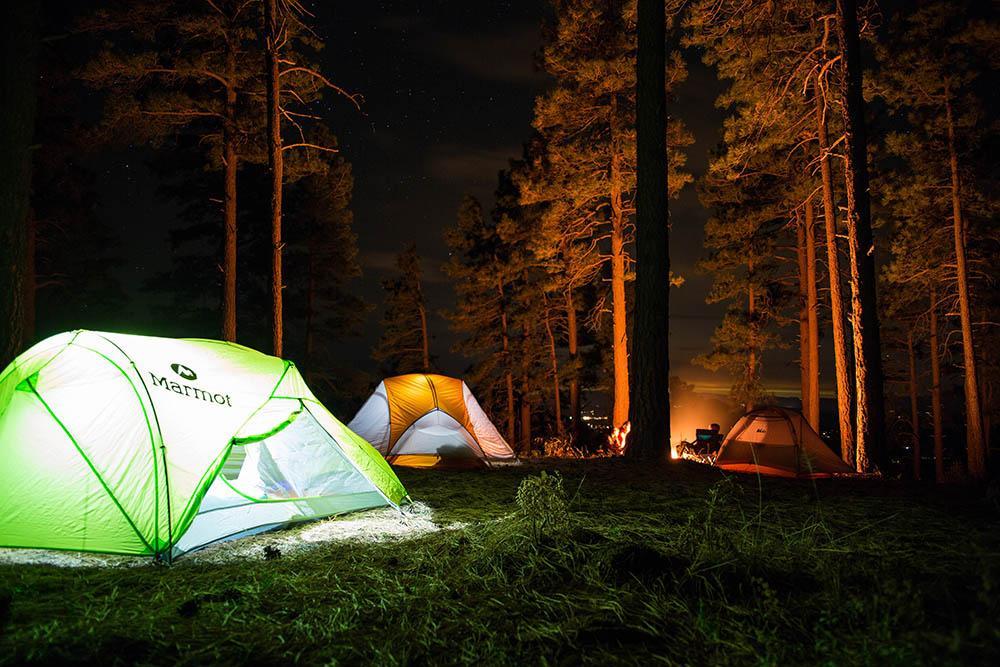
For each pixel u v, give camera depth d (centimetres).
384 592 423
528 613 380
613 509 685
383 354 3425
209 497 609
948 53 2044
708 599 376
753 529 548
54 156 1934
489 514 714
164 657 332
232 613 392
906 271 2380
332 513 697
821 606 358
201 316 2956
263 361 759
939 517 640
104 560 533
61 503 565
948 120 2155
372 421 1188
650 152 1102
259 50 1894
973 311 2736
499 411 3291
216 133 1961
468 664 320
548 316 3123
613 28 2219
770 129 1919
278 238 1509
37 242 2373
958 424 3606
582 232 2370
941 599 353
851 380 1939
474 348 3162
